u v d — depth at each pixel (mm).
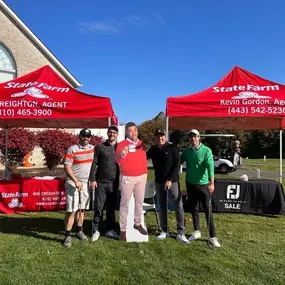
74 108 7129
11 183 8141
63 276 4516
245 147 45688
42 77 7578
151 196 6969
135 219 6074
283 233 6750
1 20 21906
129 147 5988
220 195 8539
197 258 5234
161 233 6246
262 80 8031
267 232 6809
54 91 7316
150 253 5422
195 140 5949
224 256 5359
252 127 11711
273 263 5109
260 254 5484
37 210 8359
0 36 21859
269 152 45000
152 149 6148
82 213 6074
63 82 7582
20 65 22688
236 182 8539
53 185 8461
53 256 5215
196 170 5945
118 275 4598
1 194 8062
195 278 4535
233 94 7582
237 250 5652
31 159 21547
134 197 6055
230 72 8195
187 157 6055
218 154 23281
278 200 8352
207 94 7660
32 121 10555
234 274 4684
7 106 7082
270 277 4598
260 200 8422
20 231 6559
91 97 7230
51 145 16266
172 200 6102
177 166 5969
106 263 4984
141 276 4559
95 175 5961
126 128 6020
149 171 19703
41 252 5379
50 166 16703
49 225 7027
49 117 7102
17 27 22547
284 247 5875
